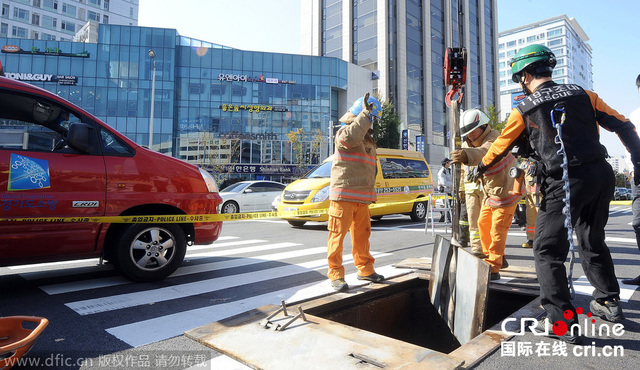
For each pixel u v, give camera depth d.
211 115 36.91
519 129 2.60
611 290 2.68
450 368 1.96
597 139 2.48
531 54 2.60
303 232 9.07
